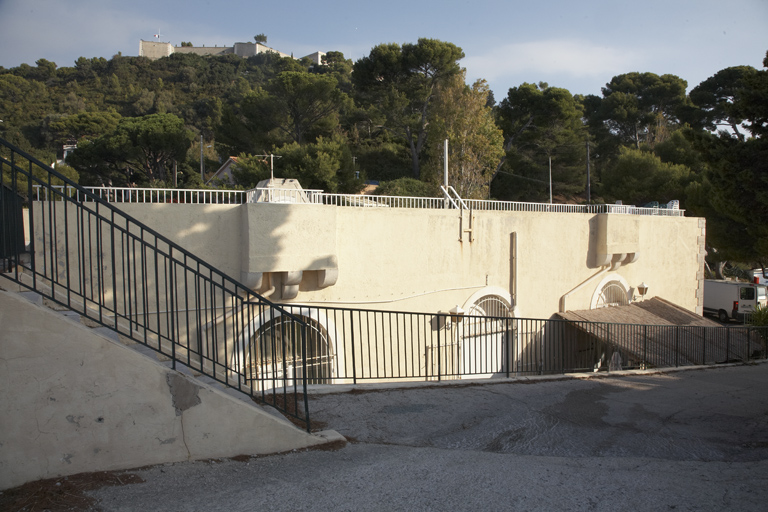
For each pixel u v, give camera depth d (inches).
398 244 569.3
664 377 474.3
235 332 214.4
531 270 708.7
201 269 439.2
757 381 461.7
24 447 161.0
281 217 458.3
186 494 157.9
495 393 335.6
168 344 414.3
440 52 1459.2
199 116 3048.7
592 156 1891.0
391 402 287.4
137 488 161.0
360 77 1526.8
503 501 158.2
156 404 178.2
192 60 4045.3
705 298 1136.8
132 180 1583.4
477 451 215.2
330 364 485.1
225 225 452.4
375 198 586.9
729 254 1131.9
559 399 331.3
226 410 188.9
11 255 183.9
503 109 1683.1
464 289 635.5
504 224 673.0
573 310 751.7
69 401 166.4
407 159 1614.2
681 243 926.4
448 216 614.9
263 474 176.2
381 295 555.8
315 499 157.1
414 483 171.3
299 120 1358.3
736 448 237.6
